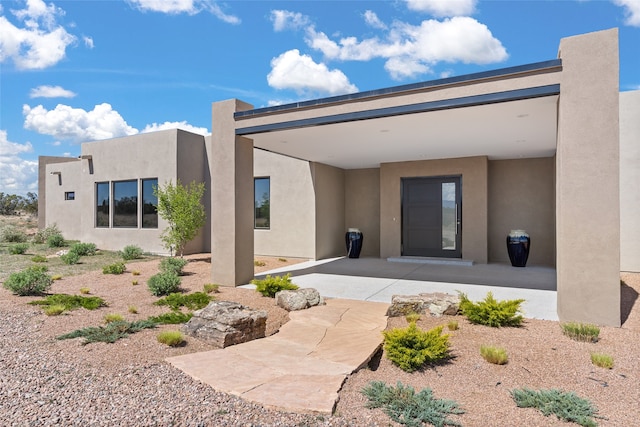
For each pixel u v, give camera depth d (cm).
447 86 543
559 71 475
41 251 1310
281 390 292
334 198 1229
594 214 459
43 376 317
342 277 838
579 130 464
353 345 405
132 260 1113
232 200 741
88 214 1455
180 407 267
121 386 299
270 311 567
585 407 269
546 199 1017
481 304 473
